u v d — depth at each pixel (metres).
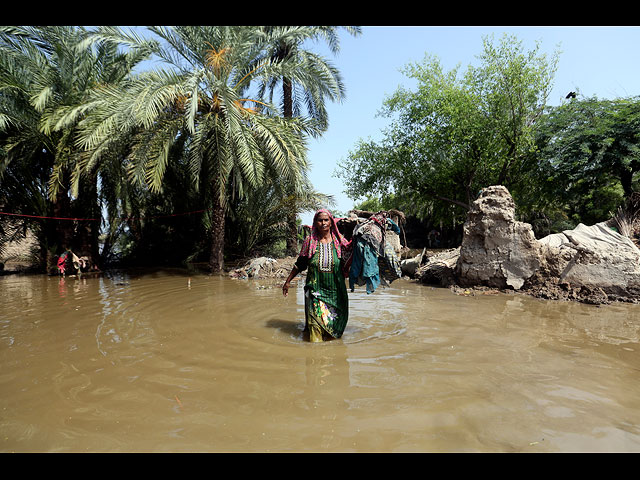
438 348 3.99
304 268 4.71
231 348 4.09
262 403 2.77
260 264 11.98
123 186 12.96
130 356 3.86
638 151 15.20
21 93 11.88
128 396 2.92
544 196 18.58
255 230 16.78
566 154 16.61
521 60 17.11
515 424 2.42
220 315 5.80
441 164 19.42
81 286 9.59
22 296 7.94
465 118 18.08
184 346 4.18
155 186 10.90
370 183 21.23
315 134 14.81
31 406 2.77
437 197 20.42
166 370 3.46
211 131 12.48
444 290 8.30
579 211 21.84
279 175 13.80
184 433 2.38
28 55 11.59
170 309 6.31
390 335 4.52
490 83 18.00
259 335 4.62
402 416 2.54
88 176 12.74
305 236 4.77
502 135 18.02
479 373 3.28
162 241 17.17
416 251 17.56
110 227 15.40
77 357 3.84
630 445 2.18
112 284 9.98
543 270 7.88
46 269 13.66
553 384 3.04
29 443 2.29
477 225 8.35
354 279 4.50
